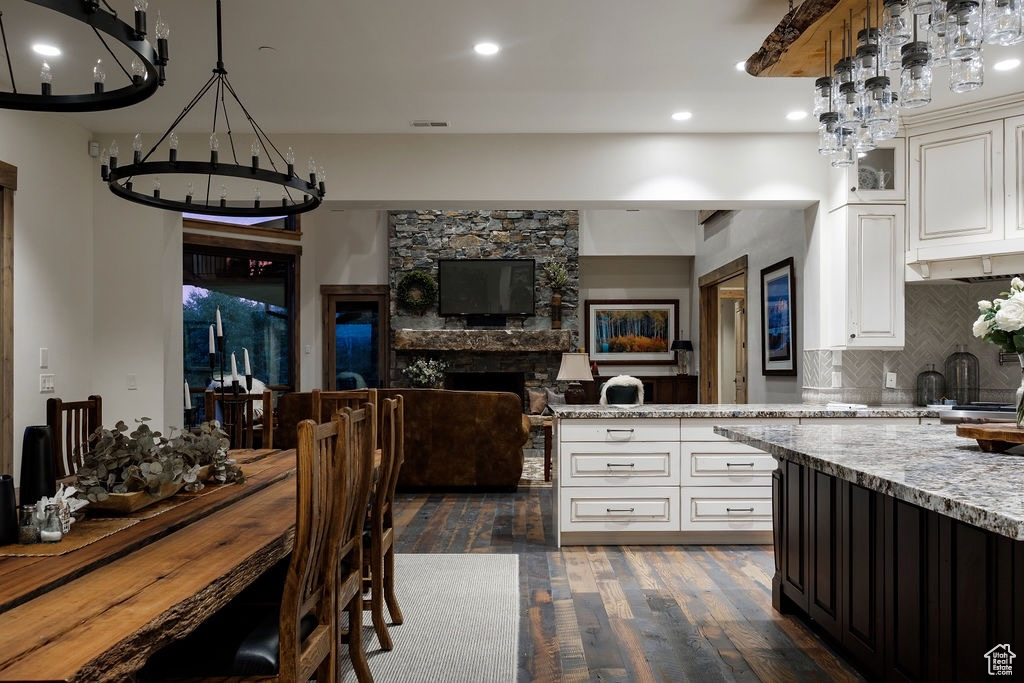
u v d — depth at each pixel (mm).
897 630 2225
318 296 10211
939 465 2064
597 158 5094
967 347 5020
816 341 5121
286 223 9789
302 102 4469
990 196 4332
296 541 1584
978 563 1815
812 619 2865
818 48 3053
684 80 4129
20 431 4270
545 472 6902
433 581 3635
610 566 3914
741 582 3613
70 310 4789
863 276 4691
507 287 10133
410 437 6062
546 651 2734
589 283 11055
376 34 3537
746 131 5051
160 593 1360
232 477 2553
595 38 3588
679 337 10984
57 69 3918
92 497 1961
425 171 5105
